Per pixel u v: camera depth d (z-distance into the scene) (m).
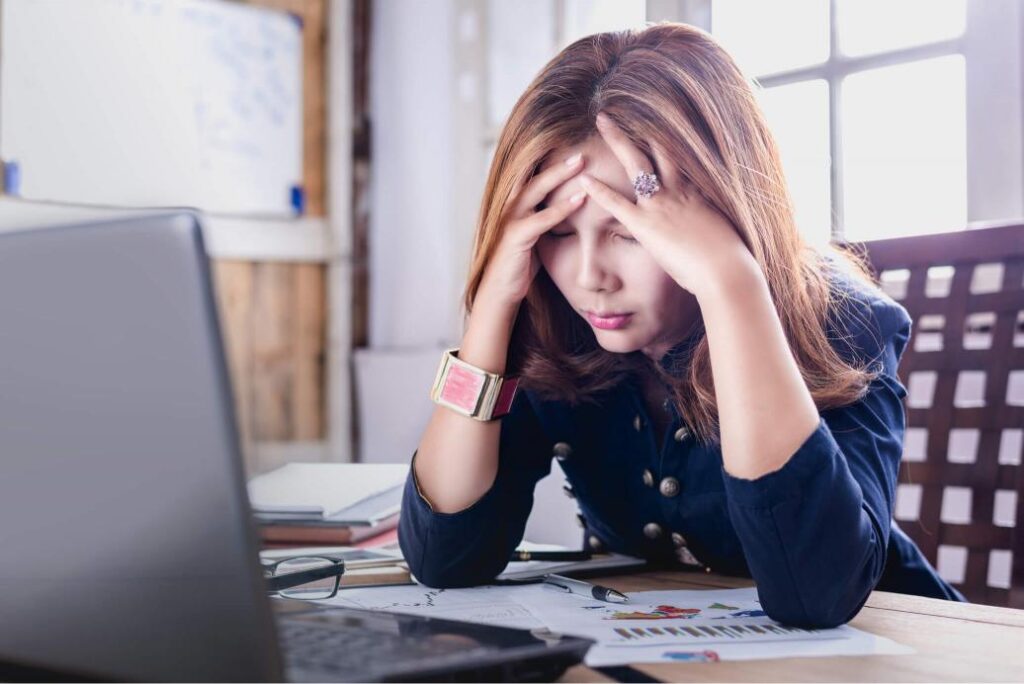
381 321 3.45
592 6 2.82
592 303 0.87
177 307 0.44
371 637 0.55
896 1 2.19
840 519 0.71
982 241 1.16
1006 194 2.01
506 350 0.95
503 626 0.58
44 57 2.93
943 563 1.96
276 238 3.36
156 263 0.44
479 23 3.11
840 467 0.72
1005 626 0.70
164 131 3.15
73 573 0.48
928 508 1.15
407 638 0.55
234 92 3.28
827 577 0.70
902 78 2.19
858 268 1.17
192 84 3.20
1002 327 1.13
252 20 3.32
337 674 0.47
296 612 0.64
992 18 2.02
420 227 3.32
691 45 0.87
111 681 0.48
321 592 0.86
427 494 0.92
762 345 0.74
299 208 3.42
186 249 0.44
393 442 3.29
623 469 1.04
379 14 3.46
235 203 3.28
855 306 0.97
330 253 3.46
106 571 0.47
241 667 0.46
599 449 1.05
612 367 1.01
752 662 0.59
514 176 0.88
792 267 0.87
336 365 3.44
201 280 0.44
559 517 2.51
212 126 3.24
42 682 0.50
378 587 0.90
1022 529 1.07
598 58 0.88
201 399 0.45
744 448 0.72
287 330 3.39
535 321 1.00
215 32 3.24
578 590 0.84
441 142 3.25
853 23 2.27
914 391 1.96
